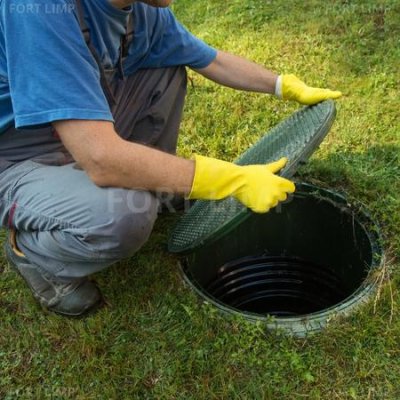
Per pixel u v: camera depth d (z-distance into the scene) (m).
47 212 1.80
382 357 1.91
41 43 1.53
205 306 2.05
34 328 2.09
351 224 2.37
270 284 2.70
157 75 2.22
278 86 2.29
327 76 3.17
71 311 2.07
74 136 1.62
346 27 3.52
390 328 1.97
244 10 3.82
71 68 1.58
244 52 3.44
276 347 1.94
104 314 2.10
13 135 1.87
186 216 2.33
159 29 2.10
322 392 1.84
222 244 2.49
